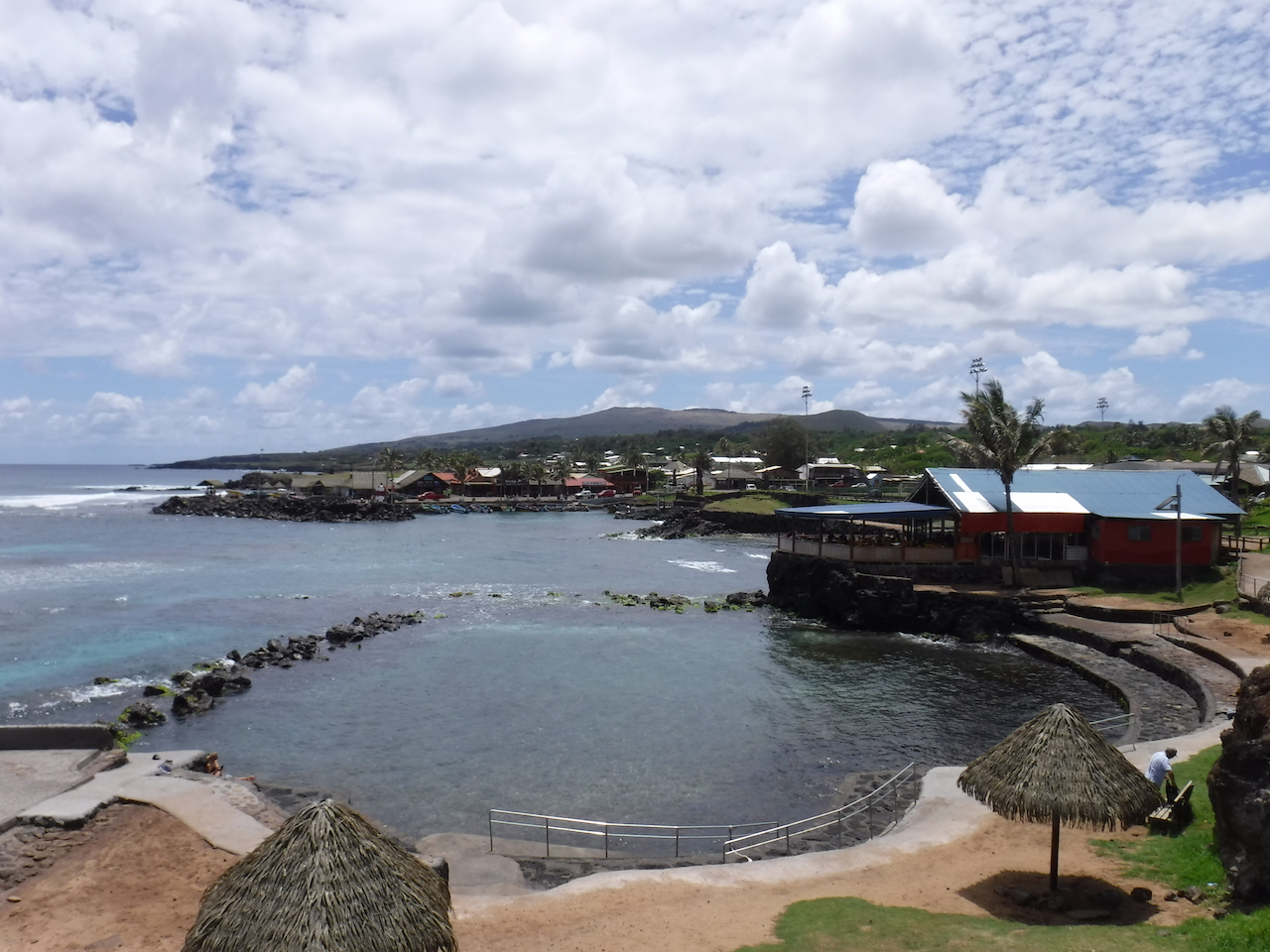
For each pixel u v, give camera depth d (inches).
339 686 1636.3
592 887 692.1
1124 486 2244.1
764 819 1019.3
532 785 1137.4
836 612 2182.6
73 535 4522.6
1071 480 2288.4
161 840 746.2
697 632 2130.9
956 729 1343.5
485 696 1565.0
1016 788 632.4
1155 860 693.9
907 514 2178.9
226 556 3693.4
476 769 1200.2
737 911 637.3
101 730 957.8
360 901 445.7
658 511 6259.8
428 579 3070.9
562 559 3703.3
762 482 6683.1
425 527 5442.9
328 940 426.9
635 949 579.2
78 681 1662.2
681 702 1518.2
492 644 2007.9
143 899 653.3
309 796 1096.2
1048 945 542.3
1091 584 2097.7
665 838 965.2
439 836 910.4
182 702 1470.2
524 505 6958.7
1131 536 2073.1
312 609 2452.0
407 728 1381.6
